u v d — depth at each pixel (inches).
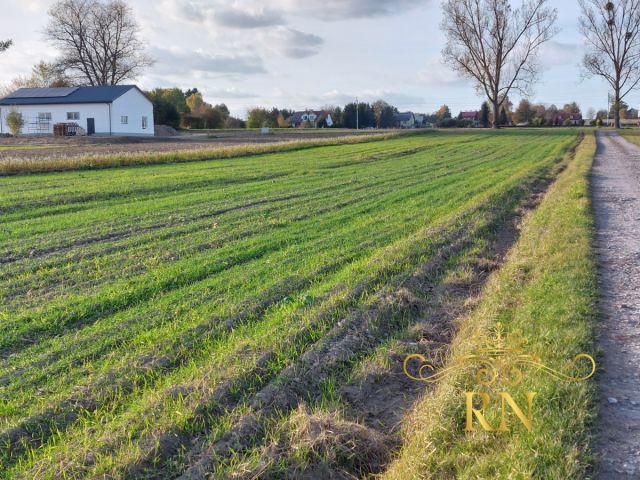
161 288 315.9
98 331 255.3
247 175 847.1
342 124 4276.6
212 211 547.5
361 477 165.2
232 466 159.2
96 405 193.9
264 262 370.6
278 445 171.3
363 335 248.8
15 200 576.7
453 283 324.5
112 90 2564.0
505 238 450.0
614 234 439.5
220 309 280.8
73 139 2025.1
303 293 306.2
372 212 553.3
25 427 180.4
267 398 195.0
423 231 445.1
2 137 2212.1
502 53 3038.9
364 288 306.0
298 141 1594.5
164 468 161.8
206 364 219.5
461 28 2957.7
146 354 229.0
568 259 340.8
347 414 190.1
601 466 152.3
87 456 163.6
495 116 3125.0
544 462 148.7
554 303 266.1
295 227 481.4
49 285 321.4
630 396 188.9
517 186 702.5
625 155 1348.4
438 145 1688.0
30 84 3644.2
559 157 1226.0
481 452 159.2
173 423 177.5
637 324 250.8
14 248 396.8
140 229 467.5
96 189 666.8
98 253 388.8
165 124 3238.2
